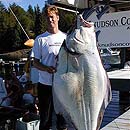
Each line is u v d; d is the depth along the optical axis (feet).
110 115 14.73
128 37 15.25
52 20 10.74
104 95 8.41
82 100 8.49
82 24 8.58
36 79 13.60
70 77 8.56
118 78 13.74
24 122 13.05
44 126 11.55
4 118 13.71
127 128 12.23
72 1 17.53
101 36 15.84
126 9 18.40
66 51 8.60
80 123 8.61
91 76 8.34
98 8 15.05
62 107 8.95
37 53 10.86
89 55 8.39
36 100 15.12
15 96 16.29
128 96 17.08
